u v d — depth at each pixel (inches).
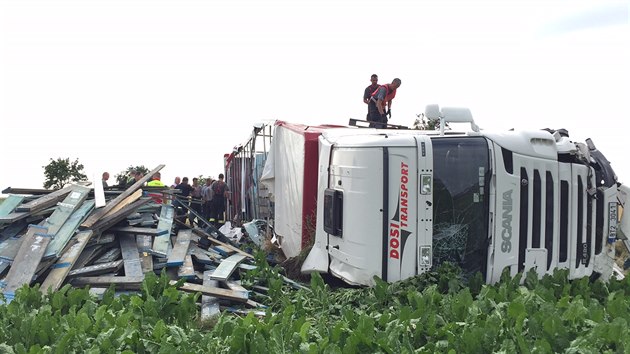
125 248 362.9
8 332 208.5
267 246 447.5
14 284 289.9
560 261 302.4
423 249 280.2
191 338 204.5
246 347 195.6
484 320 217.9
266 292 334.3
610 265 321.1
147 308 238.7
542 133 300.2
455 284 267.7
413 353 188.5
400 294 264.7
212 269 373.7
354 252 288.2
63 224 350.3
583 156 311.7
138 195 416.8
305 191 363.9
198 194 708.0
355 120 456.4
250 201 615.5
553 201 298.8
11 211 370.3
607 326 195.6
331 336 205.5
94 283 312.5
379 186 282.0
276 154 452.4
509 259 288.8
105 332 200.7
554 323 198.5
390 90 534.6
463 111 304.5
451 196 283.6
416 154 281.6
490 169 286.2
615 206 319.3
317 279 286.4
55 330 209.6
